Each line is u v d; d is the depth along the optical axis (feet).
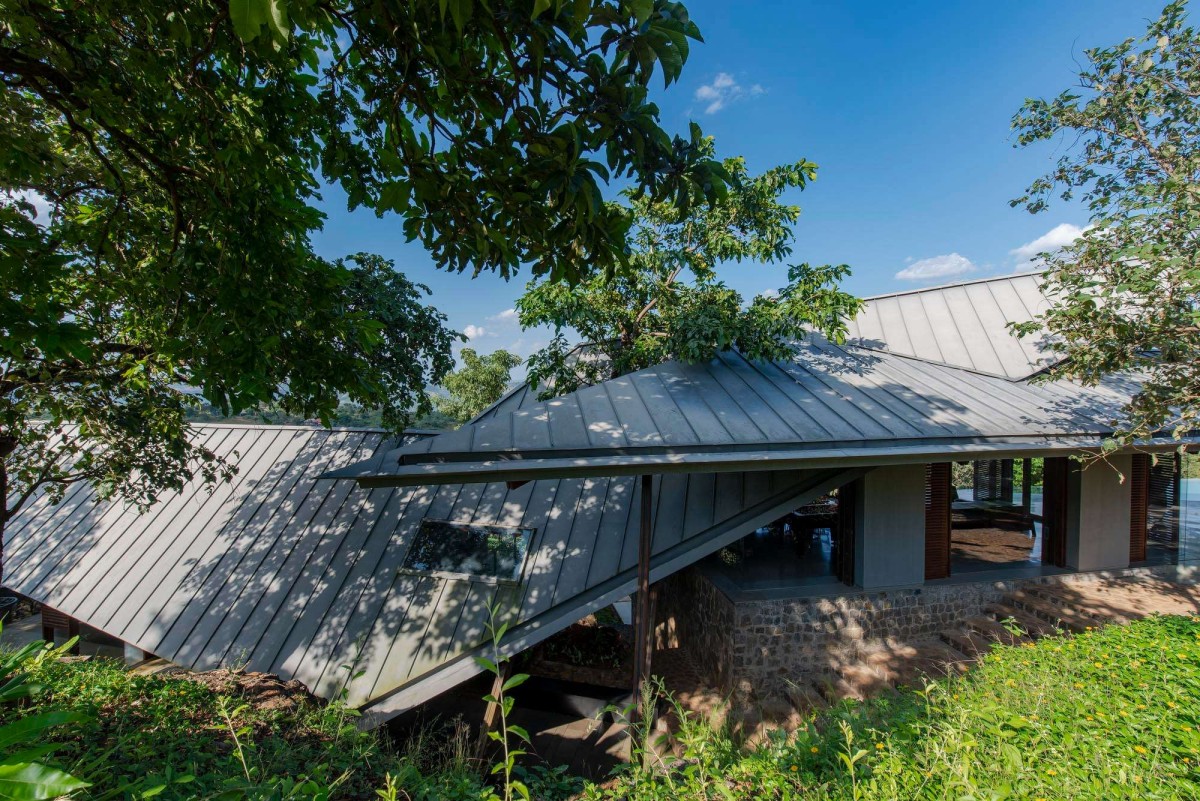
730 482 25.07
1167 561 30.04
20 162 14.93
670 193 10.94
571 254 12.05
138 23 12.66
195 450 28.81
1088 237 22.18
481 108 10.38
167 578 28.86
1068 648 18.42
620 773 12.95
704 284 32.19
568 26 8.23
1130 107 22.99
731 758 12.92
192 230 15.47
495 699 7.91
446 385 79.30
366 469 16.69
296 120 14.96
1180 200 18.80
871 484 26.09
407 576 26.17
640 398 22.11
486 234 11.42
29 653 7.06
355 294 25.08
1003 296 33.94
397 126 10.51
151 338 18.95
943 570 27.66
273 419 39.17
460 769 14.58
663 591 37.19
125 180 18.06
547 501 27.94
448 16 8.73
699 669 29.71
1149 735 12.05
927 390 24.47
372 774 14.10
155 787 6.41
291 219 14.73
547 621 23.34
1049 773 10.61
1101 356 21.72
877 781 10.70
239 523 31.09
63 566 30.99
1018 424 21.18
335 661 23.48
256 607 26.40
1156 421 20.74
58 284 16.25
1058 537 29.48
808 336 33.22
